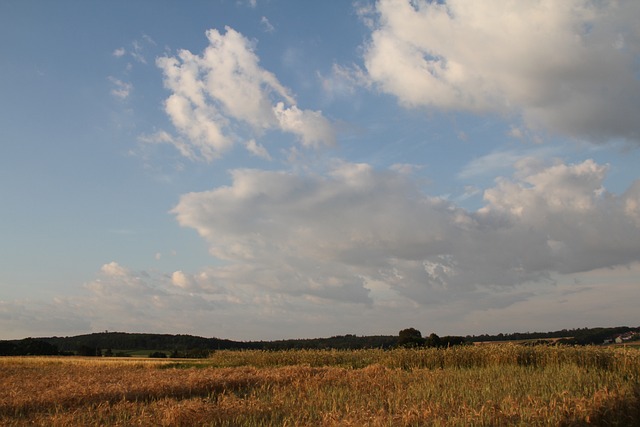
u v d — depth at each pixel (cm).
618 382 1558
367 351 3266
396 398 1423
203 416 1237
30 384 2202
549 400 1279
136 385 1903
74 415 1340
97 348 9444
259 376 2156
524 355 2348
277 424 1182
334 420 1137
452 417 1120
